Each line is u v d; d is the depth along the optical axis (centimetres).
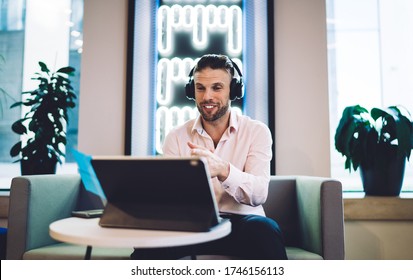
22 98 248
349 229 201
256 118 216
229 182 118
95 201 189
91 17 223
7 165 245
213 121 153
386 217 191
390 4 240
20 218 151
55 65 250
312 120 213
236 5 221
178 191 90
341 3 243
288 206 181
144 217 94
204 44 221
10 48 250
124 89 221
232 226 126
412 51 237
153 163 85
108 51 222
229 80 148
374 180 197
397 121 182
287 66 217
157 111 219
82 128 219
